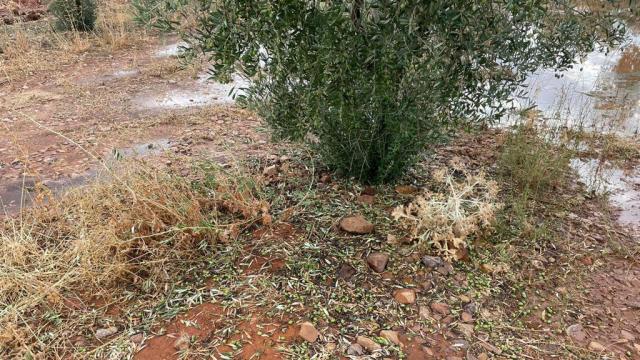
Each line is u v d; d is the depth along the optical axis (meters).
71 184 3.69
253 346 2.14
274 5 2.28
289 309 2.35
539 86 5.86
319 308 2.37
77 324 2.27
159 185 2.90
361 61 2.51
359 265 2.66
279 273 2.57
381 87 2.66
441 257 2.74
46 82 6.21
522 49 3.07
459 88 2.78
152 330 2.23
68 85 6.07
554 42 3.22
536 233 3.01
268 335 2.20
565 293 2.61
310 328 2.21
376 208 3.17
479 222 3.03
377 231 2.94
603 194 3.62
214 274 2.57
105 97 5.69
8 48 7.18
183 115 5.07
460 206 3.06
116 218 2.78
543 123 4.61
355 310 2.38
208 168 3.21
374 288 2.52
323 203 3.19
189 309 2.34
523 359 2.19
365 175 3.42
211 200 2.99
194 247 2.72
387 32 2.33
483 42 2.65
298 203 3.13
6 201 3.46
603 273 2.79
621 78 6.21
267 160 3.84
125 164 3.28
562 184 3.76
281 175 3.52
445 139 3.28
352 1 2.29
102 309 2.36
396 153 3.23
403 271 2.64
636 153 4.32
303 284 2.51
